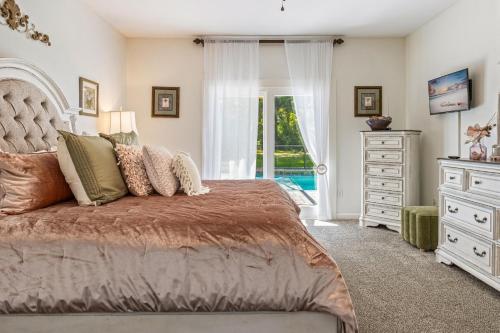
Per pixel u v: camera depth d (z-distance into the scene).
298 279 1.56
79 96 3.68
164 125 5.05
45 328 1.58
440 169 3.17
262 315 1.58
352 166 5.10
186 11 4.06
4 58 2.45
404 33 4.89
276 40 4.98
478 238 2.60
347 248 3.65
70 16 3.51
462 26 3.70
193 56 5.04
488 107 3.28
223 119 4.98
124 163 2.49
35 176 1.96
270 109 5.10
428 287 2.64
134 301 1.56
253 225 1.66
